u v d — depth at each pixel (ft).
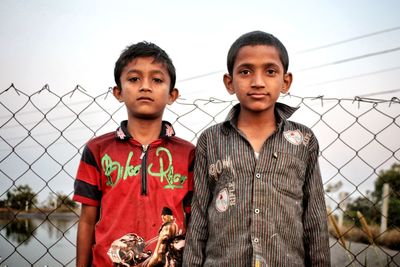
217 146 7.02
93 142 7.64
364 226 9.02
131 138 7.42
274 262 6.24
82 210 7.43
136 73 7.45
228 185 6.66
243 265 6.23
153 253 6.91
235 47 7.18
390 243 16.46
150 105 7.39
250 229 6.32
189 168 7.59
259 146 6.91
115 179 7.20
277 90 6.96
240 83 6.93
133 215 7.00
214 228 6.66
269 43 6.99
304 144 6.98
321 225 6.79
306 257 6.89
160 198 7.14
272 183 6.52
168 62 7.73
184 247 6.99
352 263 9.34
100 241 6.97
